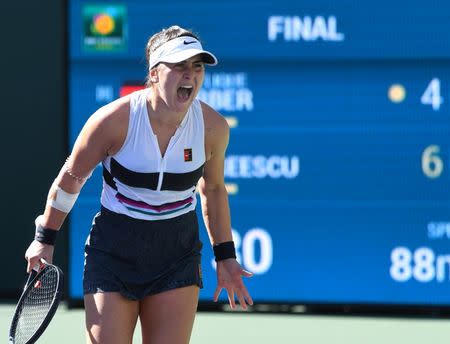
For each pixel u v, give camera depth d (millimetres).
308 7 23391
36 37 25406
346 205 23641
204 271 23906
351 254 23719
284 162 23719
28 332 13805
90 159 13500
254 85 23641
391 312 24562
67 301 24531
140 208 13633
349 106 23516
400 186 23547
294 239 23781
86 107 23938
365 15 23328
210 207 14609
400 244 23625
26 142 25625
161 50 13039
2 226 25891
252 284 23953
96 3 23766
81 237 24125
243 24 23531
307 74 23531
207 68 23688
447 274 23562
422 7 23234
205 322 23844
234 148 23766
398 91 23438
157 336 13852
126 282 13641
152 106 13312
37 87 25484
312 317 24469
